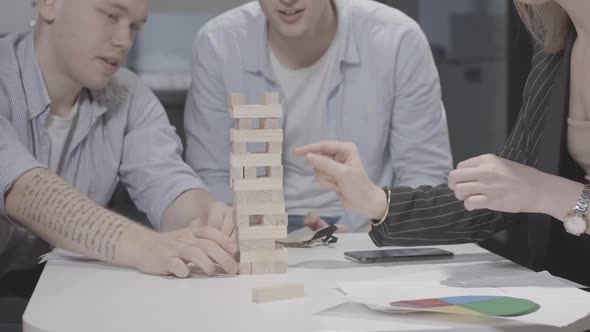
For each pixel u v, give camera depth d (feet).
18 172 5.41
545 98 5.41
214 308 3.82
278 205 4.65
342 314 3.66
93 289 4.27
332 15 7.49
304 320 3.58
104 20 6.06
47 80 6.37
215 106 7.83
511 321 3.50
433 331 3.40
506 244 9.71
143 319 3.64
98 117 6.66
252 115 4.64
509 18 11.31
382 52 7.55
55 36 6.21
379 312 3.68
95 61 6.13
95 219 5.08
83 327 3.52
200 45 7.84
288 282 4.39
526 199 4.43
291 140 7.60
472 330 3.43
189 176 6.54
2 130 5.77
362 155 7.64
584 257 5.36
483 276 4.47
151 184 6.53
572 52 5.23
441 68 11.43
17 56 6.41
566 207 4.42
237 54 7.66
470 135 11.60
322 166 5.04
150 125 6.87
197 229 4.90
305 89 7.54
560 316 3.54
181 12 9.30
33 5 7.85
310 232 5.77
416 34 7.66
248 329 3.45
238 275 4.62
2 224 6.29
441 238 5.29
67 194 5.29
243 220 4.63
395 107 7.69
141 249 4.78
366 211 5.20
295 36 6.95
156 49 9.35
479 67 11.46
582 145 5.18
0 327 6.16
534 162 5.44
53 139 6.53
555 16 5.24
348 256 5.07
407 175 7.72
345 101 7.57
